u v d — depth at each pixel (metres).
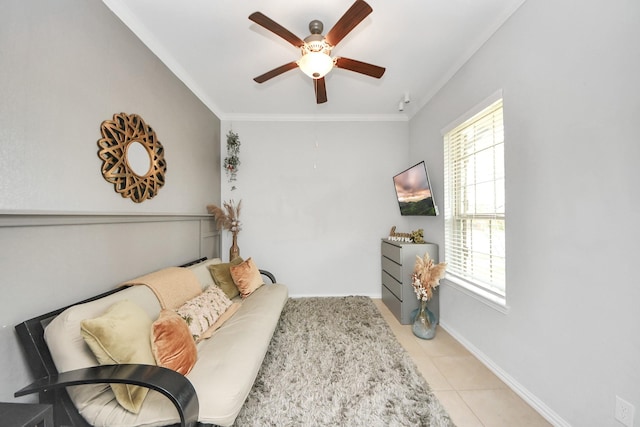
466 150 2.40
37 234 1.21
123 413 1.09
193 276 2.17
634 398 1.07
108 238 1.63
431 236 2.99
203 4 1.72
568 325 1.35
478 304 2.09
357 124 3.69
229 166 3.43
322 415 1.46
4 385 1.08
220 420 1.15
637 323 1.06
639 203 1.05
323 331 2.49
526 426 1.42
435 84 2.78
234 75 2.61
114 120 1.67
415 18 1.84
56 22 1.29
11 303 1.10
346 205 3.68
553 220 1.43
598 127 1.20
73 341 1.12
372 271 3.68
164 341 1.30
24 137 1.15
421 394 1.63
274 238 3.65
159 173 2.14
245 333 1.75
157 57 2.15
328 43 1.68
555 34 1.41
